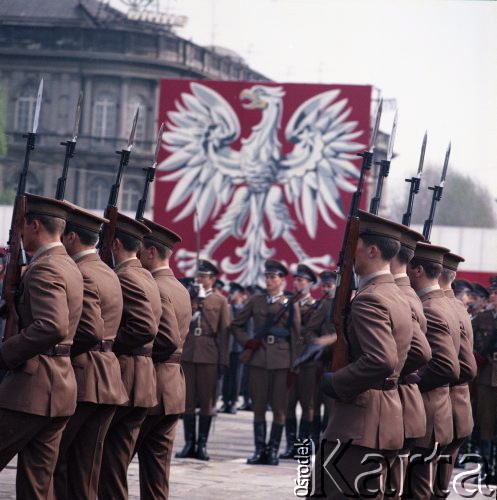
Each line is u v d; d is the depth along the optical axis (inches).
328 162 1132.5
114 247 359.9
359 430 297.7
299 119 1141.1
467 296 662.5
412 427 331.9
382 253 308.0
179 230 1149.7
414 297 340.5
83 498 333.7
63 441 330.0
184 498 448.8
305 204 1129.4
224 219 1147.3
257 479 507.8
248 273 1136.2
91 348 327.6
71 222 329.1
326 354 319.3
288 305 575.8
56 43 1513.3
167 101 1152.8
